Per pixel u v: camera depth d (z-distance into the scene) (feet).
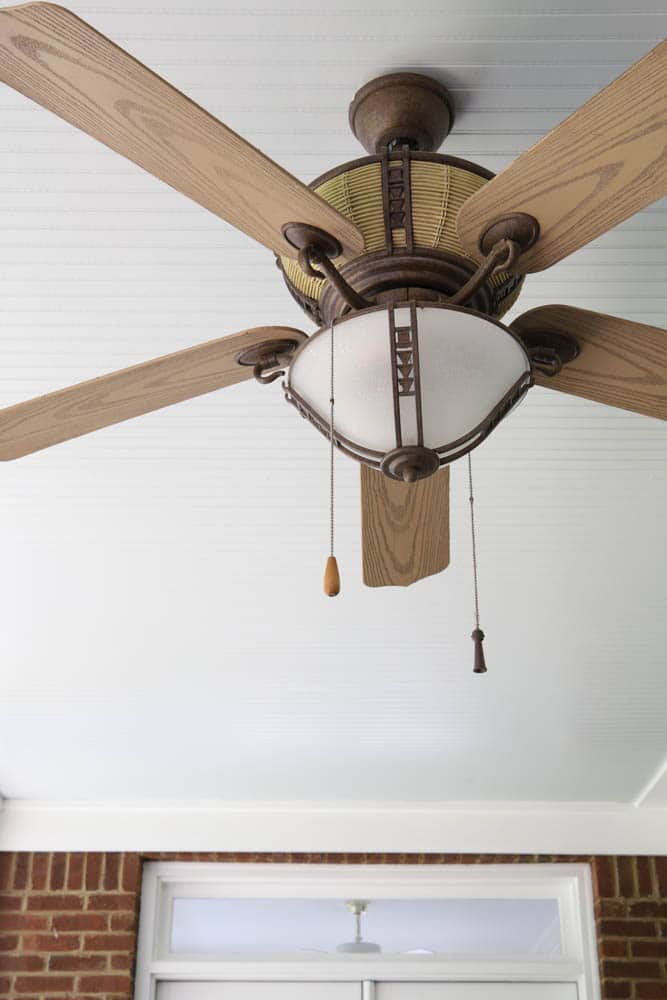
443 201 4.50
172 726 12.24
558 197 4.03
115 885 13.56
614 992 13.04
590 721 12.10
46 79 3.64
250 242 6.47
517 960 13.44
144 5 5.20
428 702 11.75
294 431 7.84
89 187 6.18
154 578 9.53
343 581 9.56
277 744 12.69
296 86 5.63
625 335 4.70
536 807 14.10
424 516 5.80
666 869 13.71
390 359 4.30
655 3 5.18
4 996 12.93
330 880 13.96
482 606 9.96
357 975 13.38
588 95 5.68
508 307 4.87
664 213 6.26
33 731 12.32
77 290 6.83
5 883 13.55
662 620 10.17
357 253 4.37
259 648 10.67
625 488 8.46
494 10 5.22
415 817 14.05
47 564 9.33
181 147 3.88
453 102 5.69
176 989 13.39
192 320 7.09
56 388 7.60
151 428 7.80
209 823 13.98
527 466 8.23
